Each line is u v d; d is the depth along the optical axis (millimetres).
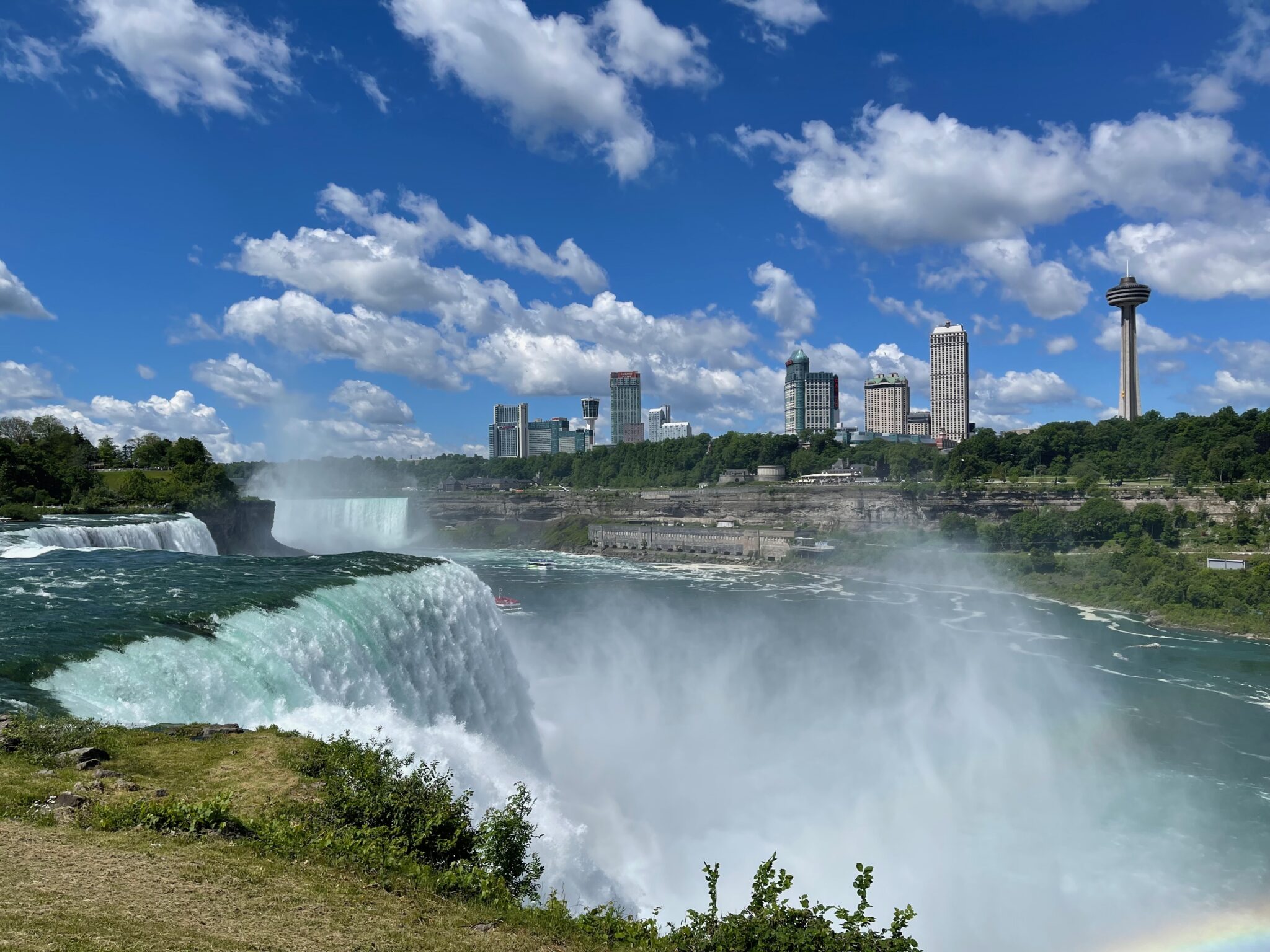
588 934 15039
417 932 13414
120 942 10961
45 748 19406
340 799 18141
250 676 28047
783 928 14883
